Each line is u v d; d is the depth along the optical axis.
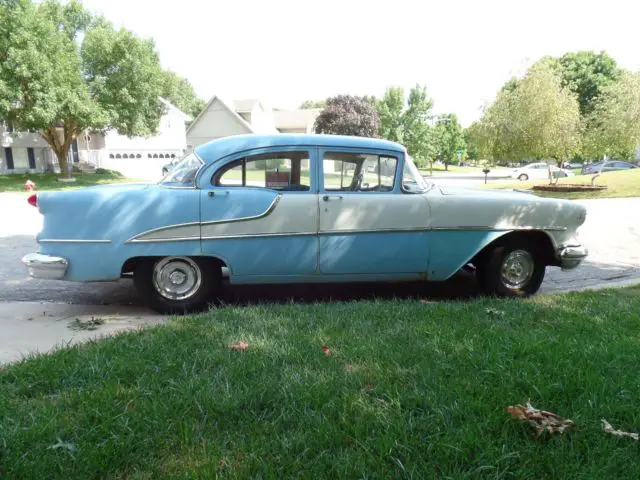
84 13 32.44
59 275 4.62
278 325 4.01
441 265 5.20
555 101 19.27
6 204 17.97
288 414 2.57
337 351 3.42
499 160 22.16
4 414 2.59
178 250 4.72
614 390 2.81
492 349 3.42
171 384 2.90
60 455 2.21
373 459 2.17
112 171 40.34
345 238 4.97
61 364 3.22
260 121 52.75
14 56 24.69
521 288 5.53
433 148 56.03
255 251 4.84
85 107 27.81
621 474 2.12
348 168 5.05
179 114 46.34
